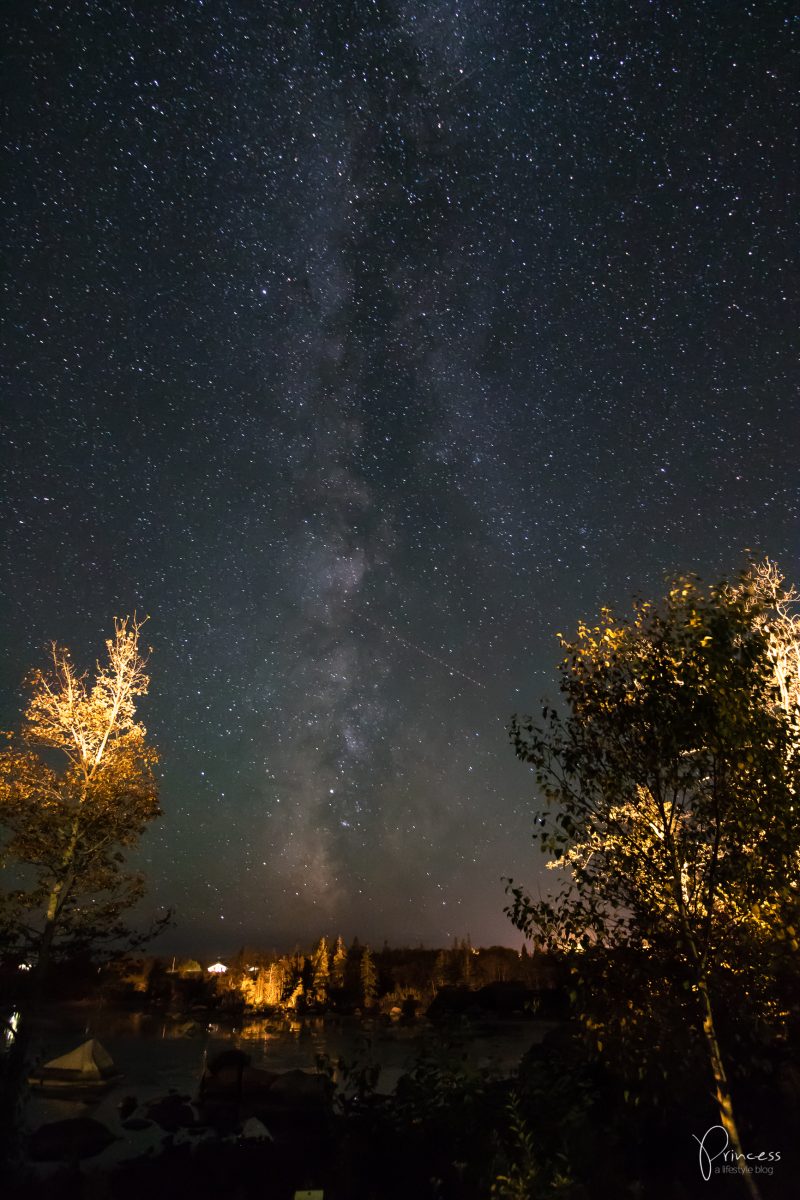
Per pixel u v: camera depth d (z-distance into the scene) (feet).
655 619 25.82
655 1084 30.30
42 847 66.59
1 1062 55.98
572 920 24.14
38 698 69.92
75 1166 34.45
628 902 24.22
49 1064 53.78
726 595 24.82
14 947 64.80
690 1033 24.08
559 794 25.34
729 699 23.13
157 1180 32.27
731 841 23.31
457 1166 28.43
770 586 27.27
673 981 23.76
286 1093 44.45
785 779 22.52
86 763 71.10
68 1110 45.78
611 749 25.39
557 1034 37.76
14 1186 32.40
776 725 23.50
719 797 23.70
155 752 73.20
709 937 23.30
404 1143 31.35
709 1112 29.37
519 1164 27.25
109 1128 41.70
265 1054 78.28
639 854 24.14
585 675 26.45
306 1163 32.86
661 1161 27.99
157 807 71.56
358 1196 29.17
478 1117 30.91
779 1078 29.63
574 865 24.72
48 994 68.64
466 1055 33.63
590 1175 26.89
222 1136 39.32
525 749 26.22
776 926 22.13
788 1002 24.68
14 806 66.39
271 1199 29.58
